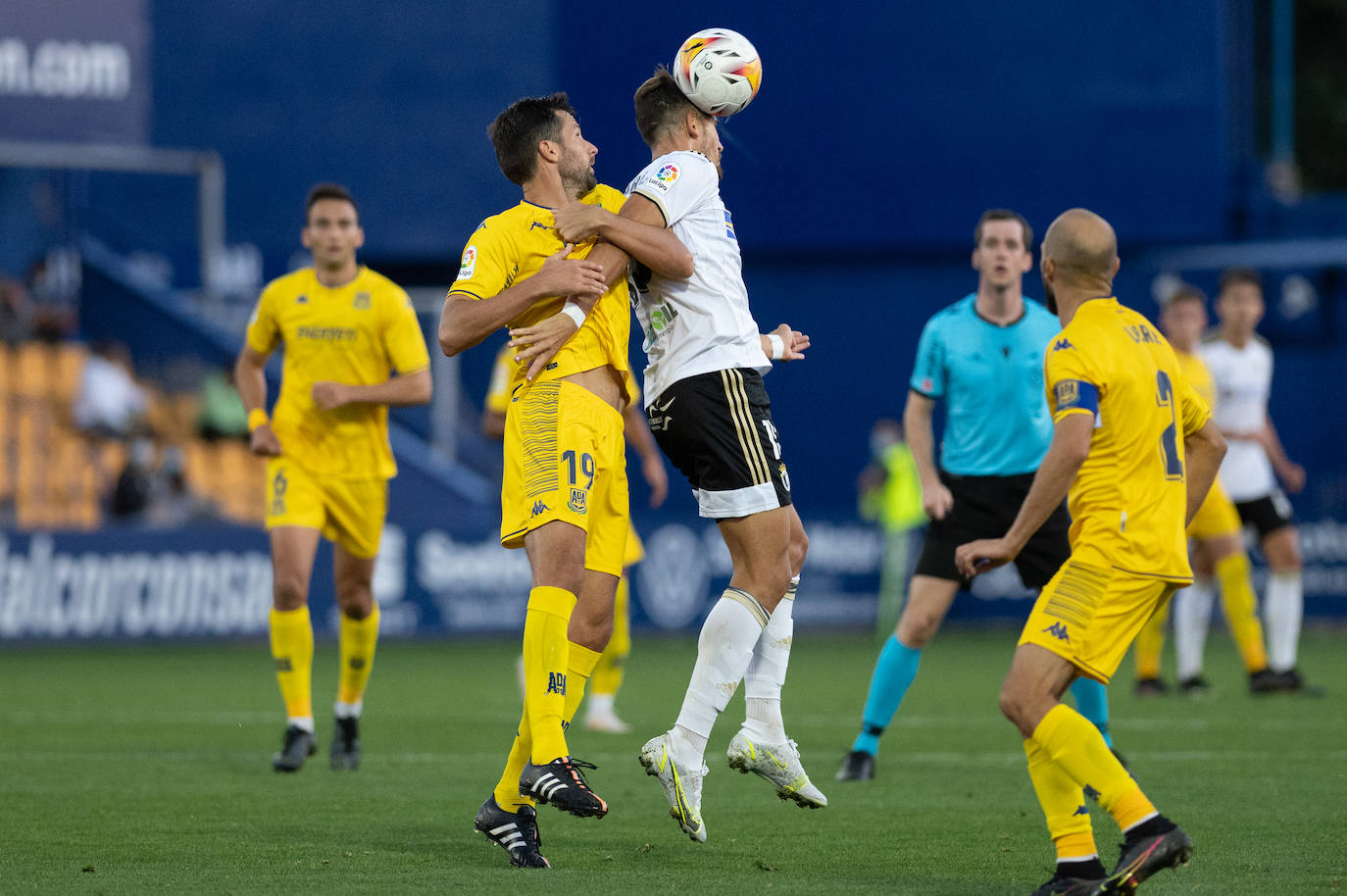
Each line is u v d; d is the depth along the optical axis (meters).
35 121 56.19
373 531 25.69
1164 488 15.50
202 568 53.75
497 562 58.12
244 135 69.69
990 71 76.31
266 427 25.27
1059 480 15.35
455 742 29.09
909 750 27.94
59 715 33.88
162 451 60.03
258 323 25.92
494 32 72.31
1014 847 18.27
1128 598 15.27
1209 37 77.00
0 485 58.94
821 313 76.06
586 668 17.73
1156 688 38.16
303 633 25.09
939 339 24.84
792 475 75.50
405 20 71.31
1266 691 37.88
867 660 50.53
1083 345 15.57
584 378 17.39
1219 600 65.00
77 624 51.88
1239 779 23.81
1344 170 107.81
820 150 75.88
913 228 76.19
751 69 18.03
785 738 18.19
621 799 22.23
